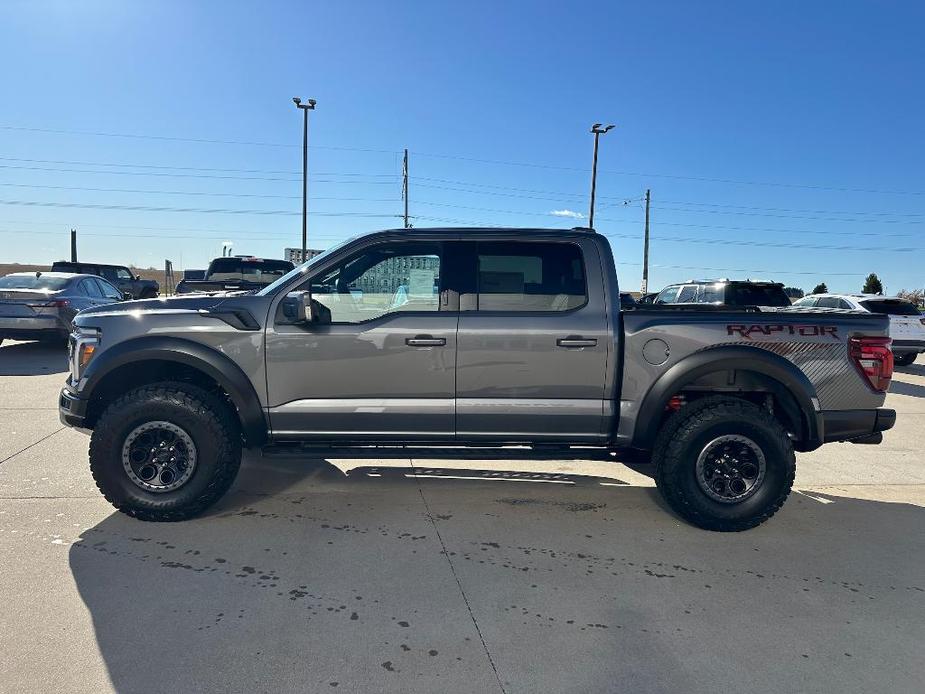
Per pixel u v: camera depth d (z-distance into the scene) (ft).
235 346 12.53
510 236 13.15
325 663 8.04
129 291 65.62
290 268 42.75
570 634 8.92
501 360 12.72
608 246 13.24
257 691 7.45
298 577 10.38
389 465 16.99
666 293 48.39
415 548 11.69
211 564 10.75
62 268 61.98
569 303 12.98
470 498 14.58
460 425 12.96
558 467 17.33
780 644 8.82
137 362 12.96
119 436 12.08
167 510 12.30
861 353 12.82
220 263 41.57
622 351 12.77
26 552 11.04
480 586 10.27
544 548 11.88
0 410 21.66
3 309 32.65
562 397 12.89
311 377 12.67
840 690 7.82
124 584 9.95
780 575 11.00
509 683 7.76
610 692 7.64
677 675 8.03
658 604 9.86
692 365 12.59
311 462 17.10
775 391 13.05
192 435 12.26
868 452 20.15
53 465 15.84
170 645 8.31
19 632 8.52
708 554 11.82
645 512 13.97
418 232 13.10
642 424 12.83
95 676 7.62
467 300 12.92
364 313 12.91
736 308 14.30
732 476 12.76
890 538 12.83
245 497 14.21
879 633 9.18
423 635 8.77
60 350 37.99
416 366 12.69
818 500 15.25
